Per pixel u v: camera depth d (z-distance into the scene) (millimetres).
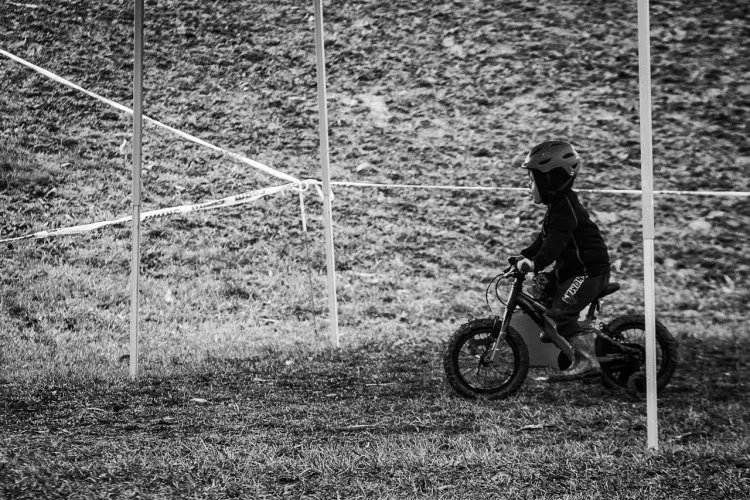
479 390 26484
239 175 50000
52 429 22859
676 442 21953
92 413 24516
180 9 65250
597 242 26391
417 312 38438
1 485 17453
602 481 18438
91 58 59969
